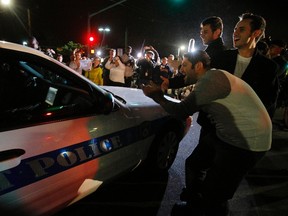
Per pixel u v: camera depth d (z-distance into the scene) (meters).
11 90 1.78
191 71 1.98
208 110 1.89
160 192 2.82
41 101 1.83
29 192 1.59
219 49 2.63
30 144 1.59
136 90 3.64
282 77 4.85
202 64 1.93
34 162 1.60
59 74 1.92
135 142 2.46
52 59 1.91
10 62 1.69
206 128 2.38
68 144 1.79
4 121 1.57
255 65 2.19
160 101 1.96
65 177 1.78
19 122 1.61
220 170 1.93
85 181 1.96
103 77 7.61
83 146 1.89
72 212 2.43
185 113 1.83
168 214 2.48
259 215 2.56
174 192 2.84
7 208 1.50
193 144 4.27
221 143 1.90
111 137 2.15
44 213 1.73
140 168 2.92
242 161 1.86
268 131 1.83
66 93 1.98
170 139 3.13
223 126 1.84
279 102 5.38
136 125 2.47
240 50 2.24
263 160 3.81
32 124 1.66
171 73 7.38
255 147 1.81
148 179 3.06
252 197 2.85
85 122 1.94
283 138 4.85
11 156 1.49
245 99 1.77
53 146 1.70
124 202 2.62
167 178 3.11
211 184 1.99
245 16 2.19
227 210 2.18
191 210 2.33
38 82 2.01
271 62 2.22
